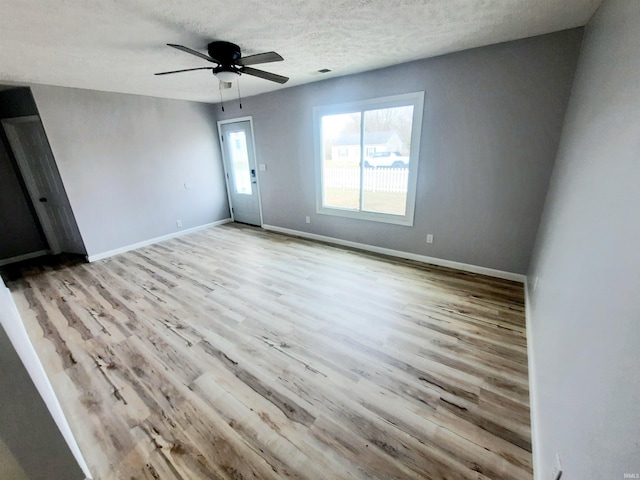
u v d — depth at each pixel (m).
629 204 0.89
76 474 1.14
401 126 3.76
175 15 1.83
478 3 1.81
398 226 3.76
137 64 2.79
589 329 1.04
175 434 1.53
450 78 2.88
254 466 1.37
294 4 1.75
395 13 1.92
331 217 4.45
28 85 3.32
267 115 4.62
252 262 3.83
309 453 1.42
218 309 2.72
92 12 1.74
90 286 3.24
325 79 3.78
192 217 5.32
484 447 1.43
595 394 0.86
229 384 1.85
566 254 1.57
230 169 5.58
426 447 1.43
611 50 1.42
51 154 3.66
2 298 1.49
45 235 4.21
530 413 1.59
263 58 2.26
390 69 3.21
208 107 5.24
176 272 3.58
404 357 2.04
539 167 2.65
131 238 4.48
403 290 2.96
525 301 2.68
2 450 0.97
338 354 2.09
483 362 1.97
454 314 2.52
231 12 1.82
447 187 3.22
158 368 2.00
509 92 2.62
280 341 2.25
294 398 1.74
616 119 1.17
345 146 4.36
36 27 1.90
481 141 2.88
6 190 3.93
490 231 3.09
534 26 2.19
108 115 4.02
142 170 4.49
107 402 1.73
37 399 1.00
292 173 4.68
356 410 1.65
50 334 2.39
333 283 3.17
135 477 1.34
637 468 0.57
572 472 0.91
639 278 0.73
